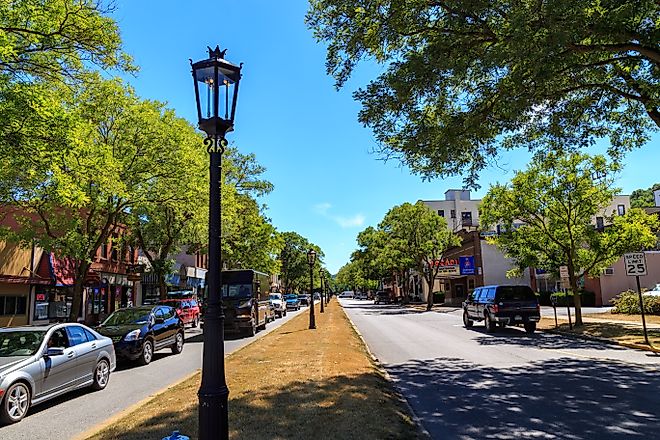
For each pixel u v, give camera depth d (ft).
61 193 36.35
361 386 29.48
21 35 35.70
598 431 22.39
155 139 64.28
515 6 30.42
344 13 38.09
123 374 42.75
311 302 76.43
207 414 15.47
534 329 73.26
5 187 44.93
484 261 159.43
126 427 21.91
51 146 34.14
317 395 26.94
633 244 68.74
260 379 32.04
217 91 17.21
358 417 22.59
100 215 72.69
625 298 91.35
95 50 40.86
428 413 26.43
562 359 44.52
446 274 162.71
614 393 30.12
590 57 36.83
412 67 34.65
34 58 38.50
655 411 25.81
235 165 131.23
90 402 31.40
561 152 49.26
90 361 34.32
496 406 27.55
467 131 38.52
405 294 214.48
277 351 47.24
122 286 123.44
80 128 37.73
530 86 34.86
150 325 50.88
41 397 28.68
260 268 156.35
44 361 29.40
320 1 39.09
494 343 58.70
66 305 90.17
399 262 165.37
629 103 48.03
